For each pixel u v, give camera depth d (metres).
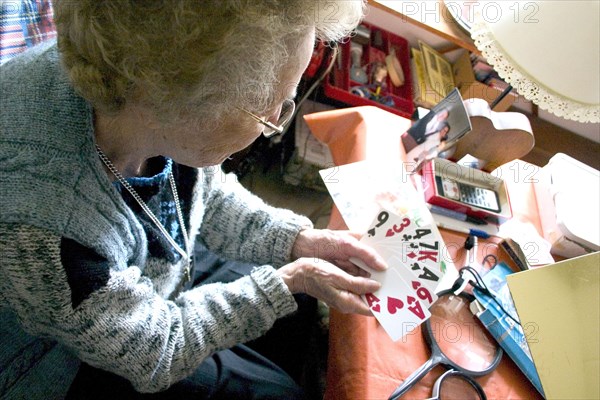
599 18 0.56
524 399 0.59
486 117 0.80
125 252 0.56
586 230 0.76
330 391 0.61
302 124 1.53
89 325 0.51
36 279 0.46
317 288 0.66
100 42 0.36
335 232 0.74
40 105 0.46
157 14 0.34
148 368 0.57
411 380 0.56
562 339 0.48
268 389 0.76
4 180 0.43
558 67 0.61
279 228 0.77
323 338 1.01
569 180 0.83
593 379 0.46
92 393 0.71
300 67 0.46
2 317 0.62
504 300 0.66
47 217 0.44
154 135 0.50
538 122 1.43
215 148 0.52
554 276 0.50
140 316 0.56
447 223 0.79
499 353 0.62
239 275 0.92
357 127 0.92
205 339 0.62
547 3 0.60
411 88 1.45
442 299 0.67
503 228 0.81
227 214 0.80
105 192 0.49
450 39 1.20
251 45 0.38
